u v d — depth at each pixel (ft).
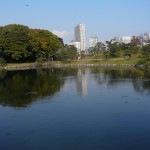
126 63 360.48
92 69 305.12
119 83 175.94
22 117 99.50
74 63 410.93
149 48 342.64
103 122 92.07
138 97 130.00
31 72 282.56
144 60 312.29
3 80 208.23
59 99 129.18
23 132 83.97
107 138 78.33
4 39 373.40
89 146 73.46
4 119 97.40
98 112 104.53
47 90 155.02
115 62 379.96
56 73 262.47
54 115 101.30
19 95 140.56
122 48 428.56
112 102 121.08
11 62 399.65
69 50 452.76
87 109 109.40
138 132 82.48
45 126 89.10
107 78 205.36
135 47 401.70
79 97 133.69
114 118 96.43
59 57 441.68
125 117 97.55
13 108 112.78
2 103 122.11
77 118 97.09
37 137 79.92
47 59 425.28
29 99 130.11
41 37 423.64
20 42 379.55
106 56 421.59
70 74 247.50
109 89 154.61
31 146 74.02
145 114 100.78
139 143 74.74
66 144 74.90
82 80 198.18
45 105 117.29
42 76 234.79
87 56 480.64
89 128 86.53
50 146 73.87
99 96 135.13
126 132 82.64
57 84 179.63
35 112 105.91
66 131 84.23
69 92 147.54
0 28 417.69
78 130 84.84
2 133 83.51
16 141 77.41
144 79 191.42
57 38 467.11
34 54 410.93
